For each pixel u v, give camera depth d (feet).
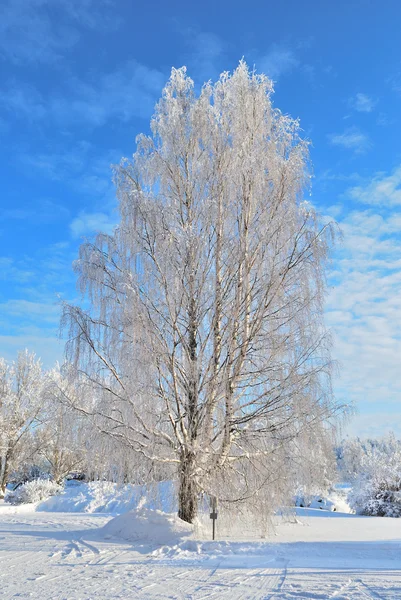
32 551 37.01
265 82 51.37
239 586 24.91
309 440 42.19
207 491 42.88
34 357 119.96
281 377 42.86
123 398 42.83
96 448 42.80
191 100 52.16
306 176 48.37
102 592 23.93
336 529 52.13
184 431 44.55
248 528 45.19
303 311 44.52
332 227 46.52
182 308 46.91
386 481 86.99
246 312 45.68
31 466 127.24
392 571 28.89
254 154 47.62
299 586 24.58
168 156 50.26
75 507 81.61
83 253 47.83
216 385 44.21
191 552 36.52
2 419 114.73
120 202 48.70
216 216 48.14
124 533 43.47
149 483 42.93
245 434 43.52
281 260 46.03
